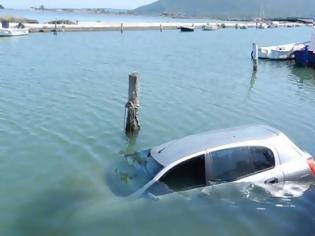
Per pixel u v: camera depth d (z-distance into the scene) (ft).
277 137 32.83
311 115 66.39
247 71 116.57
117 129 55.06
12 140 49.14
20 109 63.52
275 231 28.22
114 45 186.91
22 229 29.78
